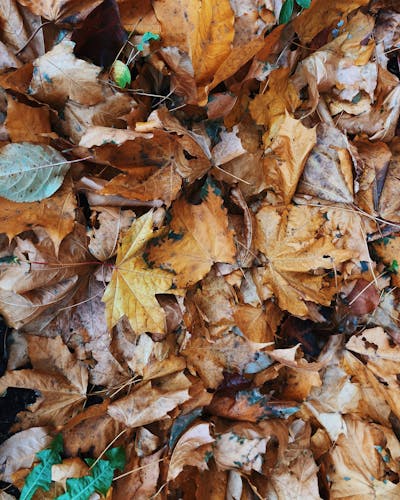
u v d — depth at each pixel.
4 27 0.55
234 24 0.58
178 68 0.57
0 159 0.53
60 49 0.54
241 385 0.63
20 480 0.57
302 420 0.66
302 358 0.65
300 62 0.63
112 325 0.57
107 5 0.54
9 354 0.58
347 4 0.63
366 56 0.64
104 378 0.60
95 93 0.56
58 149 0.56
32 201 0.54
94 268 0.58
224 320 0.62
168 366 0.60
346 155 0.63
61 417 0.59
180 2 0.55
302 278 0.63
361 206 0.64
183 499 0.63
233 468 0.62
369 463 0.67
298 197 0.63
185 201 0.59
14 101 0.54
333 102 0.65
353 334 0.67
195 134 0.58
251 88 0.62
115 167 0.55
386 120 0.65
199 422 0.61
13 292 0.56
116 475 0.60
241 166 0.60
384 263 0.66
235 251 0.60
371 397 0.67
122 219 0.57
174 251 0.59
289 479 0.65
